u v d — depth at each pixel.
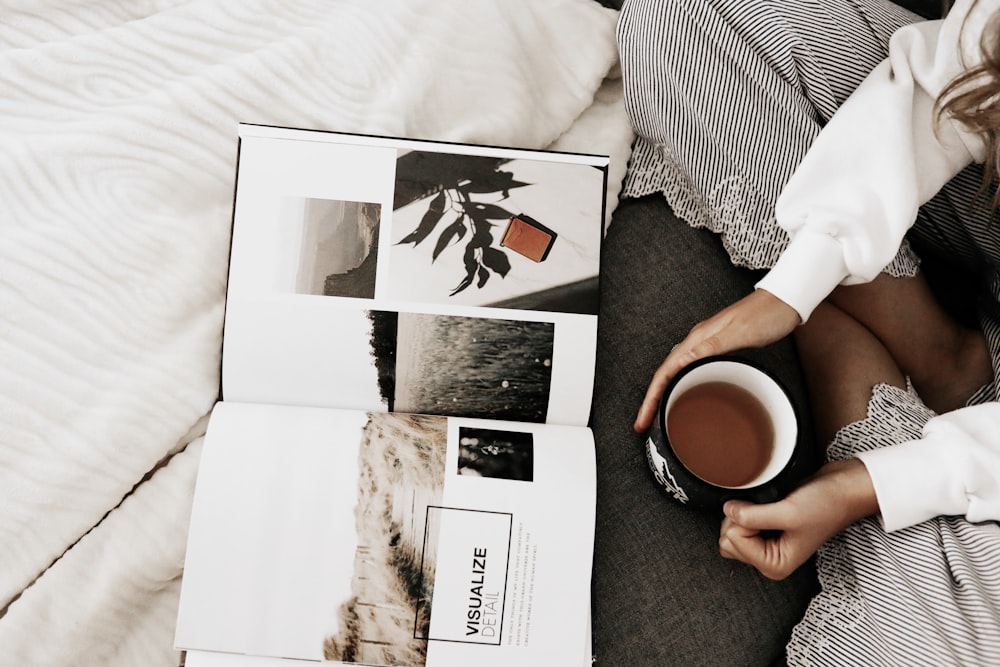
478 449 0.57
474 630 0.55
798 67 0.68
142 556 0.57
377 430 0.57
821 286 0.63
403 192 0.60
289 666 0.55
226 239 0.63
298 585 0.54
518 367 0.60
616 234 0.74
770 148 0.68
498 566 0.55
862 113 0.62
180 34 0.65
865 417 0.67
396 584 0.55
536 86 0.74
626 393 0.68
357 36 0.67
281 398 0.59
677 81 0.68
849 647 0.60
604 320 0.70
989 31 0.53
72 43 0.63
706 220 0.74
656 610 0.63
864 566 0.61
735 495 0.56
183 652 0.57
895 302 0.71
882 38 0.69
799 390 0.72
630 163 0.76
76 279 0.59
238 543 0.54
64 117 0.62
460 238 0.60
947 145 0.63
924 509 0.58
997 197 0.61
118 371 0.59
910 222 0.61
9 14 0.63
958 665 0.54
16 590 0.55
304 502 0.55
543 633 0.55
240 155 0.58
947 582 0.58
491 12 0.71
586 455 0.58
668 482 0.59
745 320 0.62
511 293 0.60
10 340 0.57
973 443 0.57
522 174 0.61
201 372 0.60
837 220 0.61
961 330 0.75
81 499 0.56
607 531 0.65
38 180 0.60
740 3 0.67
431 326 0.59
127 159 0.61
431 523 0.55
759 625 0.64
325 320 0.58
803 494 0.58
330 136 0.59
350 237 0.59
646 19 0.68
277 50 0.65
